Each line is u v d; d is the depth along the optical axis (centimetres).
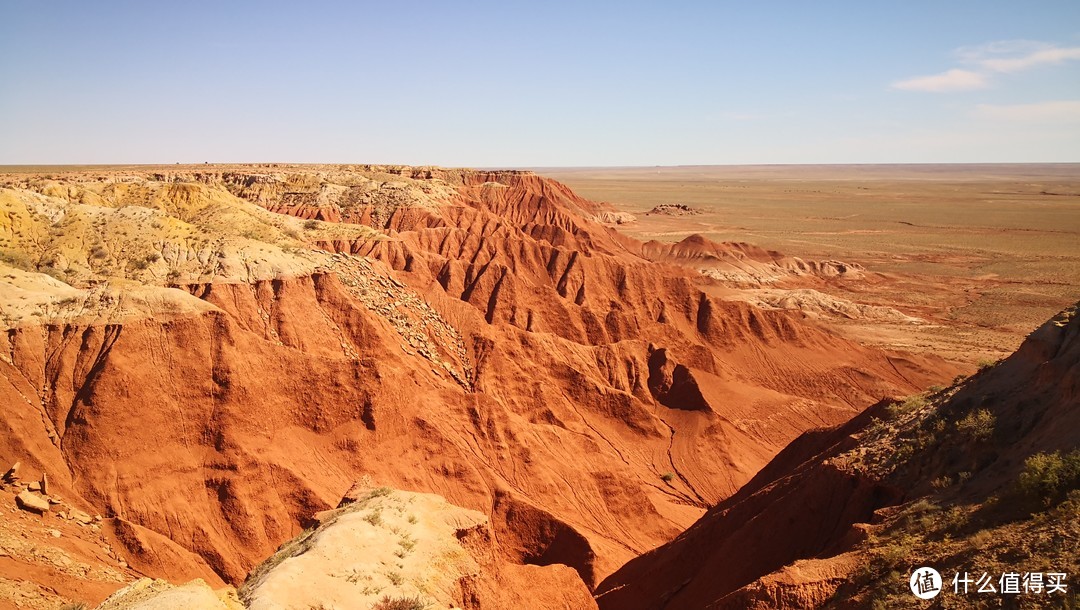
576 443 5619
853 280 13562
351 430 4628
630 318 8381
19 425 3756
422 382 5347
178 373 4269
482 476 4709
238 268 5309
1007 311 11212
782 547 2930
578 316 8350
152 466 3962
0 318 4072
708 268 13625
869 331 10150
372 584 2517
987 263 15250
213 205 6950
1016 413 2691
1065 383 2544
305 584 2383
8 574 2669
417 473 4622
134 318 4275
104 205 6562
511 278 8456
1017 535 2023
